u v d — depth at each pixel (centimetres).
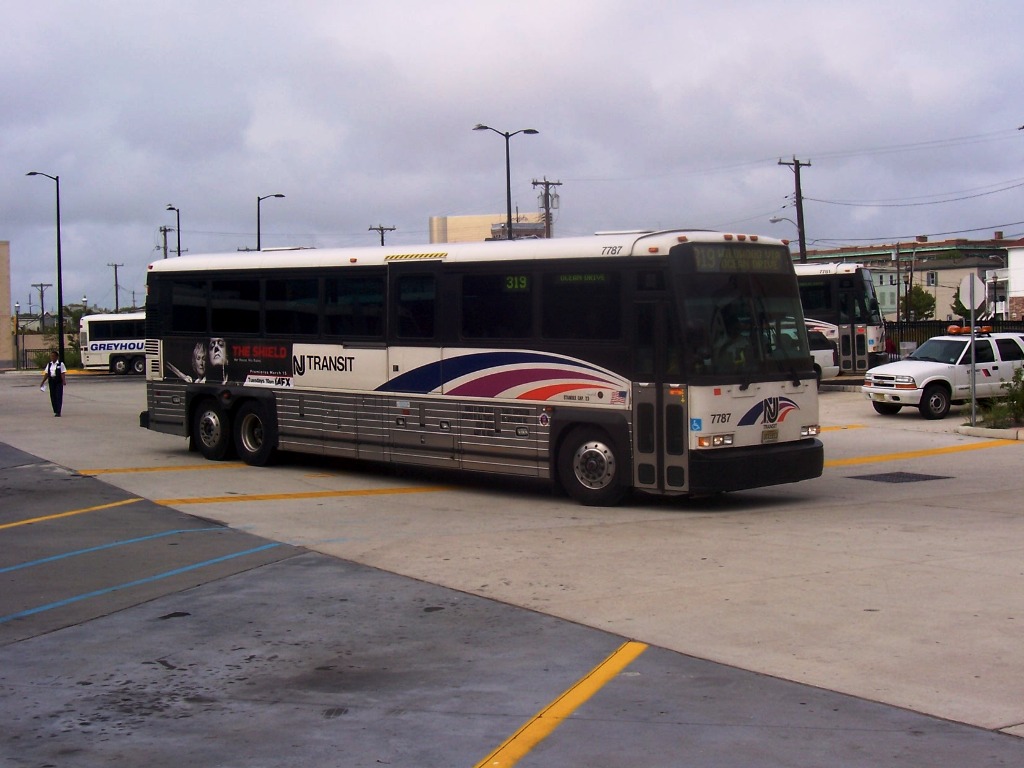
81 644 789
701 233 1304
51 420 2812
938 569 963
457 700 648
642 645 750
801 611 827
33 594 942
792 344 1370
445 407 1501
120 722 623
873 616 808
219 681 698
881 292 10988
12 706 655
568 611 847
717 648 739
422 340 1527
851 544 1091
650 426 1296
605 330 1330
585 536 1165
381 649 761
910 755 545
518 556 1061
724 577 948
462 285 1477
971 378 2316
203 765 555
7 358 8175
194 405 1914
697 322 1270
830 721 596
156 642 791
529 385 1405
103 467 1817
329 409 1661
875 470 1725
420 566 1025
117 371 5975
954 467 1748
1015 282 7419
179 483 1625
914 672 677
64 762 562
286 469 1786
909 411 2691
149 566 1046
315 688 679
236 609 879
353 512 1357
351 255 1617
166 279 1927
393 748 572
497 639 777
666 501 1420
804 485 1565
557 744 571
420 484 1617
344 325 1634
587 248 1346
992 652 715
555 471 1400
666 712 616
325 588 945
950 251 11288
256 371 1781
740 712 613
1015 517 1252
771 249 1364
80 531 1235
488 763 548
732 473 1268
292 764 553
